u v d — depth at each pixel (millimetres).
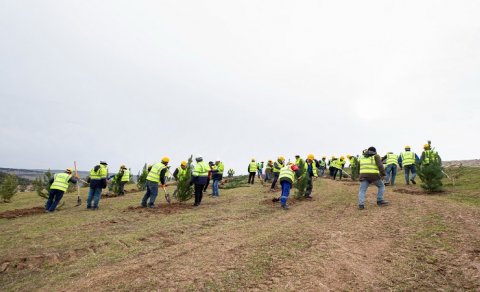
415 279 4145
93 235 7250
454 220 7004
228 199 13703
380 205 9633
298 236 6457
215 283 4195
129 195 16688
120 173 16859
